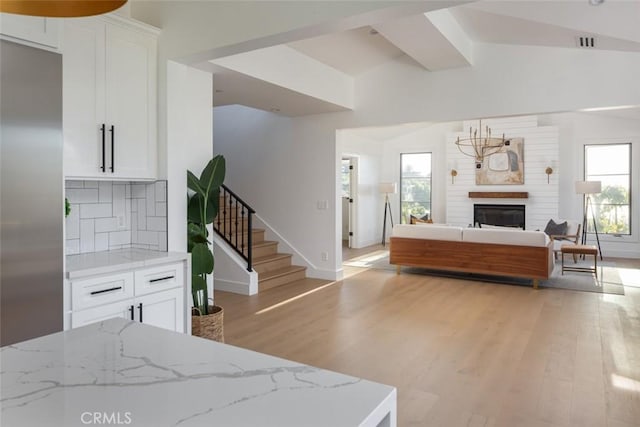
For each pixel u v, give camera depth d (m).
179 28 3.09
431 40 4.31
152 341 1.31
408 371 3.13
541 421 2.44
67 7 1.13
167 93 3.17
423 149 10.42
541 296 5.37
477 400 2.69
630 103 4.41
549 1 3.59
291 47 4.78
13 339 2.12
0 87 2.06
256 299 5.24
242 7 2.79
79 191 3.07
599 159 8.76
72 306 2.41
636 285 5.98
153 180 3.22
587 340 3.77
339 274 6.39
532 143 9.06
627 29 3.66
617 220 8.66
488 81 5.09
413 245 6.63
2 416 0.86
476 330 4.05
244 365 1.13
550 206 8.93
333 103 5.56
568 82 4.69
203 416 0.86
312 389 0.99
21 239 2.14
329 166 6.29
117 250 3.28
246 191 7.06
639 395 2.74
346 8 2.40
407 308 4.83
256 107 5.80
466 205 9.70
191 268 3.34
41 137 2.22
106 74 2.83
